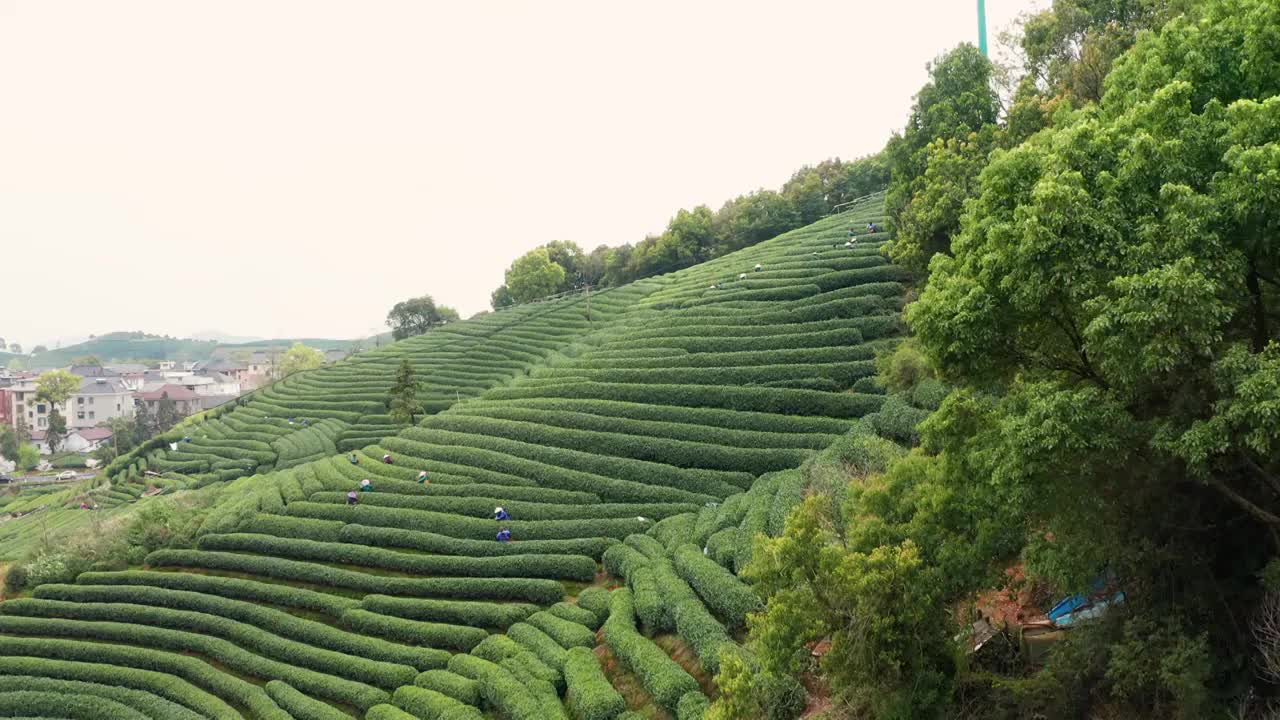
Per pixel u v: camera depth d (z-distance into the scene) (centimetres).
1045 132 2828
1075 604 2373
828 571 2077
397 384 7388
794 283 6644
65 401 16162
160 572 5231
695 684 2828
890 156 5684
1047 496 1892
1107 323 1730
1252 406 1563
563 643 3494
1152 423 1789
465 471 5588
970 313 2044
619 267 11812
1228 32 2059
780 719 2452
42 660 4606
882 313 5753
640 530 4322
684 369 5750
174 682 4216
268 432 8662
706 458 4822
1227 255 1722
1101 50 4184
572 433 5466
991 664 2348
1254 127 1755
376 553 4734
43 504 9112
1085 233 1850
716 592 3194
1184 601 1942
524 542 4447
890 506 2430
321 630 4200
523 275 12238
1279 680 1798
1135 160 1872
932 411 4078
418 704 3428
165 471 8444
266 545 5131
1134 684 1925
